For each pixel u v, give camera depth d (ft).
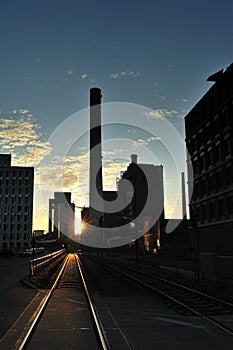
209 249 138.00
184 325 31.42
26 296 50.80
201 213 146.92
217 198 132.77
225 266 71.05
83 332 28.86
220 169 130.62
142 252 270.05
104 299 49.14
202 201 146.00
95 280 77.30
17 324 31.83
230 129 121.90
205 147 143.43
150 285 68.59
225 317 35.68
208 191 140.56
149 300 48.16
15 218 432.66
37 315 35.50
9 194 437.17
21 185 440.86
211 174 138.51
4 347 24.53
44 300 46.60
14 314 36.96
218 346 24.67
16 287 62.95
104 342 25.18
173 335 27.76
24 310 38.99
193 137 157.38
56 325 31.45
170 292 57.72
